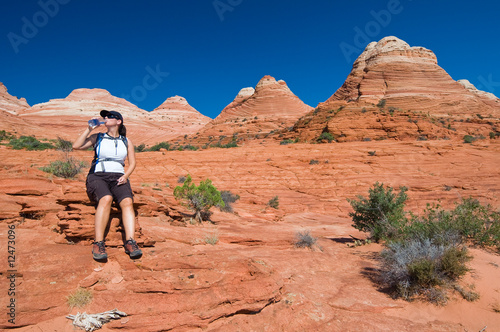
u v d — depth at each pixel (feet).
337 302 14.35
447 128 205.57
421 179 101.81
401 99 277.23
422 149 127.65
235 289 12.51
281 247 25.89
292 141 208.44
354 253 25.11
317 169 114.11
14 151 110.73
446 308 14.35
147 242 15.03
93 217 14.60
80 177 31.94
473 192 87.51
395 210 28.78
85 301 10.43
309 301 13.76
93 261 12.30
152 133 453.17
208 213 35.29
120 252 12.89
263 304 12.57
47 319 9.66
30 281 10.66
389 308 14.33
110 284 11.39
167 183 94.94
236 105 479.00
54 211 17.90
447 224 20.71
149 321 10.37
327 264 20.88
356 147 134.41
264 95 432.25
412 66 313.94
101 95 625.82
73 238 14.07
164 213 26.08
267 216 53.67
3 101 507.30
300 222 55.98
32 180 20.72
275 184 105.29
